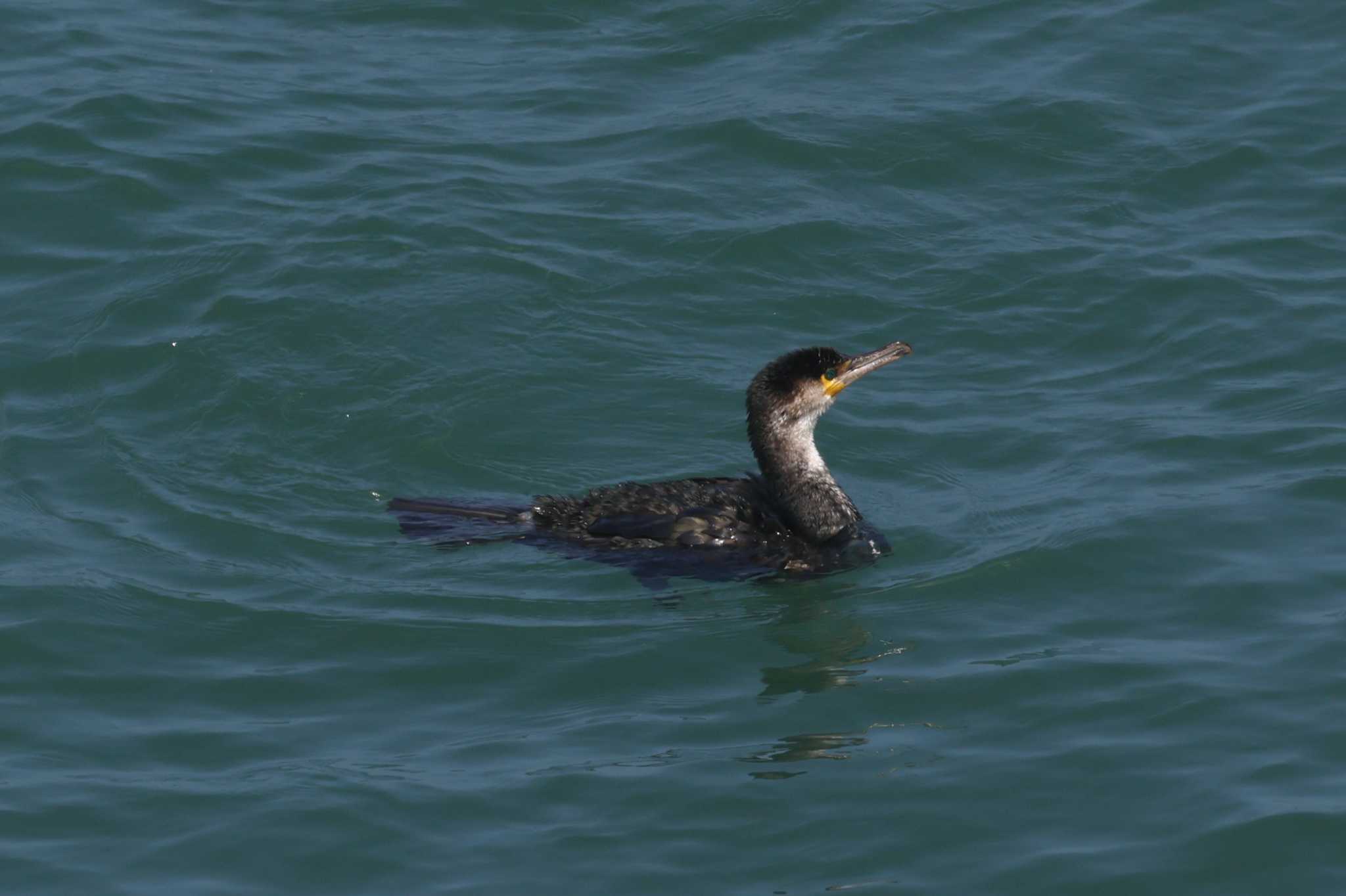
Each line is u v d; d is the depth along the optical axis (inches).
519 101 882.8
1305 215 803.4
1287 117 864.3
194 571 587.2
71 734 504.4
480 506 629.0
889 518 632.4
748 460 668.7
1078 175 833.5
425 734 506.6
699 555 602.2
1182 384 703.7
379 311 732.7
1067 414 688.4
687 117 868.6
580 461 665.0
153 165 816.9
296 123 855.1
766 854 451.2
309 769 487.5
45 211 787.4
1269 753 487.5
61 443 655.1
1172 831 457.1
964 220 806.5
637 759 492.1
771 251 781.9
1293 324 732.0
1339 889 435.5
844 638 557.0
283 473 649.6
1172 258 776.9
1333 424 668.1
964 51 918.4
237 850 453.4
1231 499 624.7
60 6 948.6
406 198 799.7
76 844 455.5
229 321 722.2
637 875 442.3
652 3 953.5
